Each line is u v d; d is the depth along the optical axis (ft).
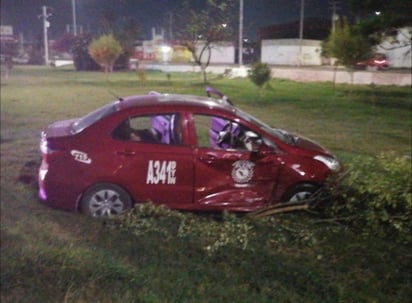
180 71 135.44
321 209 19.84
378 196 18.45
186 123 19.48
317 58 125.49
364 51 77.82
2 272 14.40
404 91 79.82
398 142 36.63
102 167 18.85
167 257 15.90
